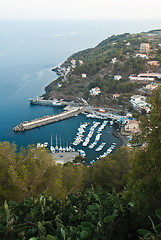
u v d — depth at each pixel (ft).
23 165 57.67
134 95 318.24
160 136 29.86
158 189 30.32
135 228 30.91
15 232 27.61
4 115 297.94
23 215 30.71
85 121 278.87
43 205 32.07
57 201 35.19
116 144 213.87
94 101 338.34
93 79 417.69
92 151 200.54
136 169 33.86
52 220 31.60
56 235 26.96
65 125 268.21
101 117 285.23
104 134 236.84
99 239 26.78
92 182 74.18
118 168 71.05
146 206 30.14
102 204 31.58
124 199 34.73
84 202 35.06
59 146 213.25
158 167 30.45
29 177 57.36
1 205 50.72
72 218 30.71
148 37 613.93
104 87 349.82
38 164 60.34
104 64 431.43
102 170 73.61
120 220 29.48
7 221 28.02
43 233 26.61
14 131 251.19
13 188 53.72
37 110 321.32
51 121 275.80
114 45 564.71
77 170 74.84
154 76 353.92
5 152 61.52
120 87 339.36
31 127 258.37
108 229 27.63
